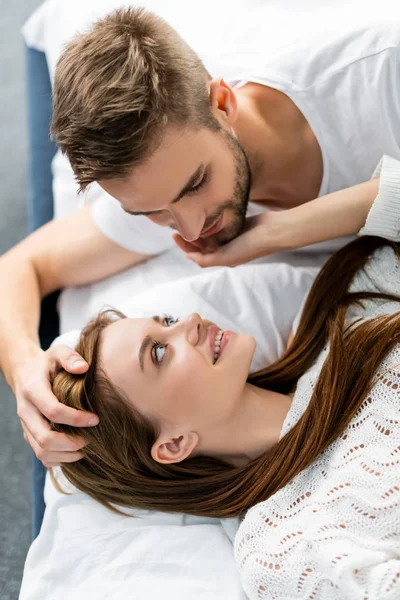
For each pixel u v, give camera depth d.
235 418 1.33
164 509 1.34
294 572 1.11
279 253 1.67
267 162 1.39
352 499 1.13
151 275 1.67
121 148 1.04
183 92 1.08
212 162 1.15
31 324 1.55
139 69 1.04
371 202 1.31
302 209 1.35
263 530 1.20
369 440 1.19
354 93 1.35
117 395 1.30
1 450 2.10
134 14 1.12
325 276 1.44
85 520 1.35
